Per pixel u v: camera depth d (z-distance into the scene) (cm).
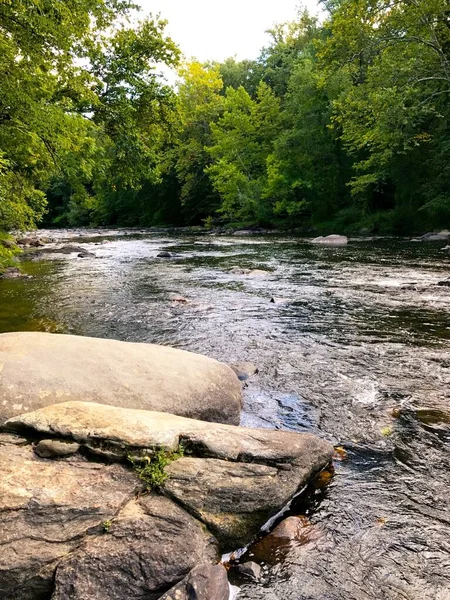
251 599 231
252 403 472
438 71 2125
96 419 326
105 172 1647
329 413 445
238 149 3969
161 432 313
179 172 4728
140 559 230
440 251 1753
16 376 378
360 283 1170
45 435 315
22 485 264
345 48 2144
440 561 254
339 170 3269
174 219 5222
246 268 1520
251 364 573
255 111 3928
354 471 346
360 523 288
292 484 303
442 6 1908
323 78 2416
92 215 6003
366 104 2195
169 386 414
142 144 1673
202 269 1536
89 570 223
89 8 1001
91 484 272
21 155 1143
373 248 1964
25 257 2014
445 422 420
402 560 256
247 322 816
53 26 872
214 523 263
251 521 274
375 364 579
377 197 3031
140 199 5350
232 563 257
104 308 966
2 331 784
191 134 4569
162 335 741
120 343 482
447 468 348
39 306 1000
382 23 2041
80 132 1200
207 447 308
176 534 247
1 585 217
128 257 1988
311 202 3416
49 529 239
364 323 782
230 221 4281
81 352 434
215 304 974
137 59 1588
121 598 218
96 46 1331
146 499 270
